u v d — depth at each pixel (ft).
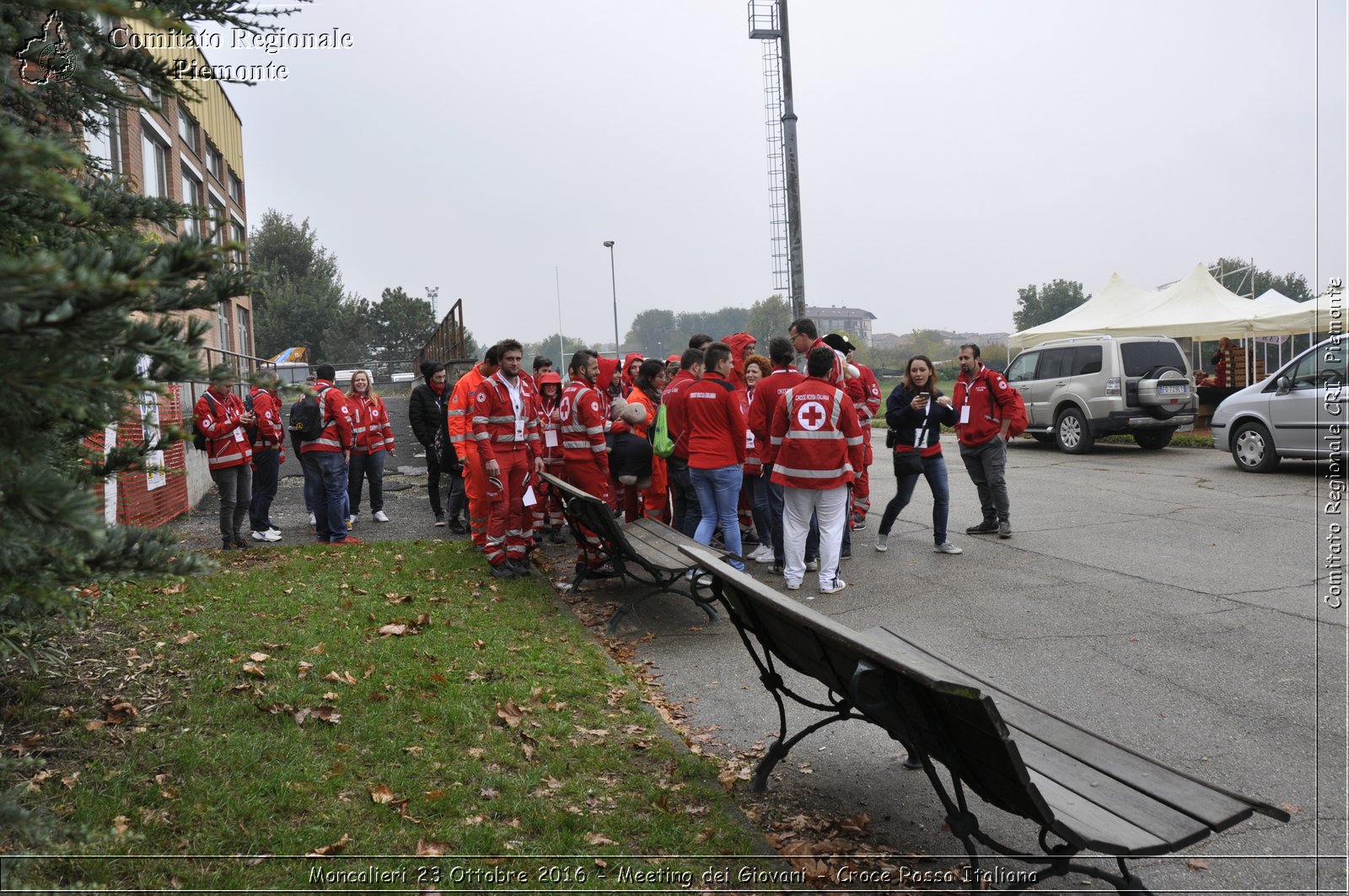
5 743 12.47
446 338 75.10
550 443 32.19
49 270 4.77
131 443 8.24
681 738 14.71
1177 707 16.03
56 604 7.27
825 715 16.03
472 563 26.99
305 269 203.51
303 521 36.86
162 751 12.60
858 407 33.71
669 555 23.15
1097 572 25.99
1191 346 85.05
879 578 26.37
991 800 9.66
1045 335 79.36
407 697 15.23
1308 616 21.03
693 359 29.07
